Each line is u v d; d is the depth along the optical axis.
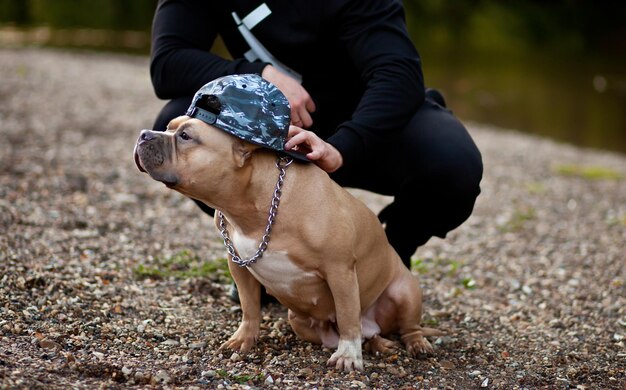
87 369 2.75
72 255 4.09
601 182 8.02
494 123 12.21
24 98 9.66
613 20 24.25
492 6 25.94
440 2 25.80
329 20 3.24
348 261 2.89
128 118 9.12
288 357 3.13
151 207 5.50
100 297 3.55
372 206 6.42
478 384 3.04
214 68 3.26
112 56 16.72
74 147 7.18
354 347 2.99
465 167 3.37
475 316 3.93
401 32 3.19
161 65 3.38
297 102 3.18
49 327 3.12
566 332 3.73
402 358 3.24
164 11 3.49
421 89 3.19
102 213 5.13
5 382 2.46
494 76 16.62
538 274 4.70
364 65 3.18
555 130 11.86
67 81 11.68
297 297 3.01
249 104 2.69
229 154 2.69
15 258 3.80
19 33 20.70
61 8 25.89
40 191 5.47
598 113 13.24
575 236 5.67
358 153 2.99
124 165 6.67
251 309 3.15
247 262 2.91
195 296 3.82
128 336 3.19
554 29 23.55
